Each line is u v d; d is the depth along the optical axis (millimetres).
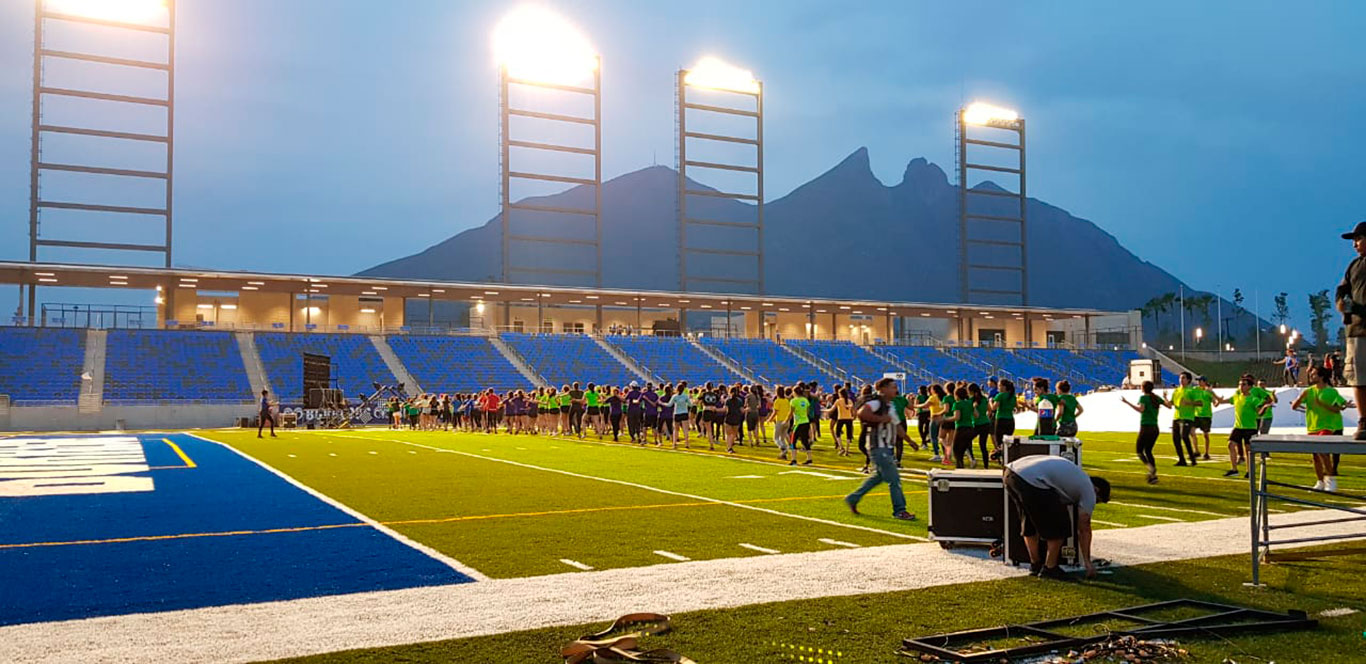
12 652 5234
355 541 9023
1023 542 7688
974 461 19234
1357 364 6711
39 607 6359
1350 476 16156
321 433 33656
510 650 5289
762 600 6480
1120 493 13195
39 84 49188
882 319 71688
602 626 5801
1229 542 8836
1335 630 5723
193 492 13383
